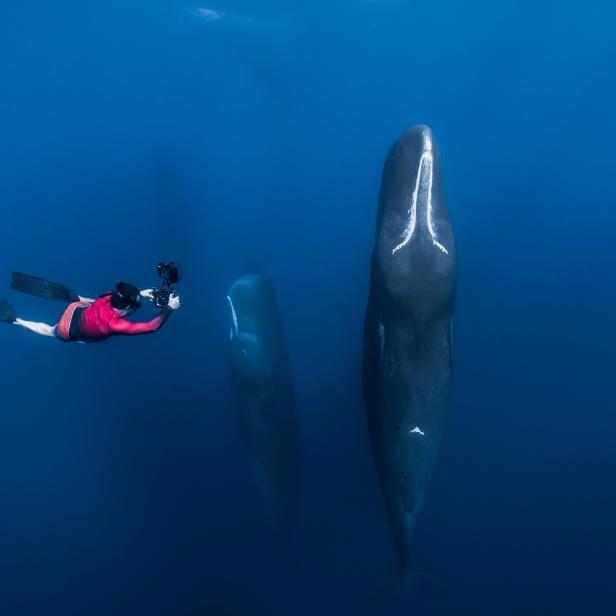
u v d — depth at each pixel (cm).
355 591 1138
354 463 1220
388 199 744
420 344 738
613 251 1792
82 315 617
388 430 803
